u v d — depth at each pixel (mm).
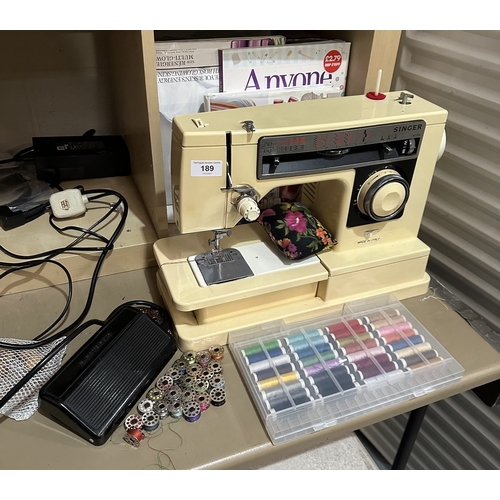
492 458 1183
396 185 798
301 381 736
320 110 768
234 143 690
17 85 1097
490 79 933
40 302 874
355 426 717
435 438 1333
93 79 1158
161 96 896
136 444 654
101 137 1176
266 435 677
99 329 762
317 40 974
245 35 1091
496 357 812
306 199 935
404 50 1099
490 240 1025
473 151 1010
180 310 750
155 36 982
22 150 1105
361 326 842
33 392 708
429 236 1188
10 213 956
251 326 806
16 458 633
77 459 637
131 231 970
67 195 981
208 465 639
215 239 810
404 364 773
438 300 933
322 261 851
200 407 699
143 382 709
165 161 977
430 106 806
